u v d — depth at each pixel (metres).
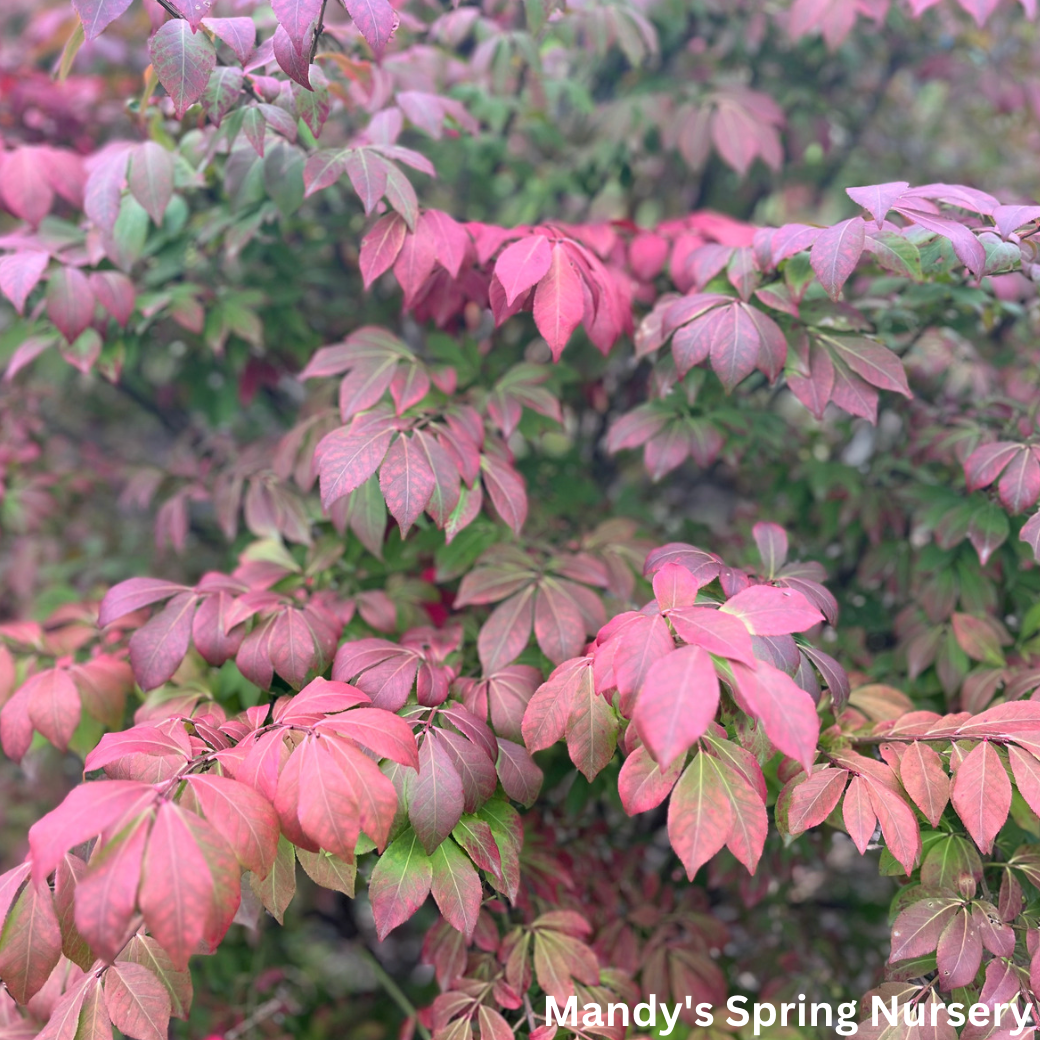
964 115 0.93
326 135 0.74
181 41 0.47
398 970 0.91
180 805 0.40
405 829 0.45
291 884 0.44
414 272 0.52
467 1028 0.48
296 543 0.68
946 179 0.89
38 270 0.56
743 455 0.69
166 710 0.54
